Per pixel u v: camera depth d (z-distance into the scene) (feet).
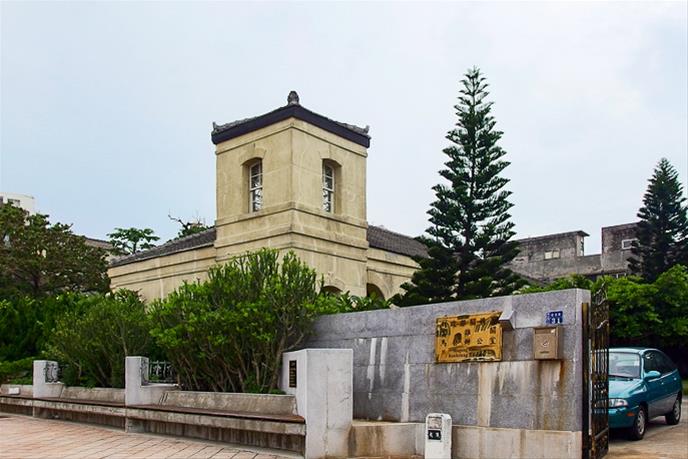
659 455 29.50
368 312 34.94
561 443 26.40
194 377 40.27
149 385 42.39
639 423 34.45
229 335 36.42
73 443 37.17
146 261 64.90
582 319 26.91
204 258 59.31
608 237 124.67
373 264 61.41
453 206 63.00
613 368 37.96
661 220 98.27
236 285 37.65
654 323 72.69
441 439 27.58
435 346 31.53
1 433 42.52
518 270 132.46
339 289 55.83
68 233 107.34
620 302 73.77
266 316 35.60
